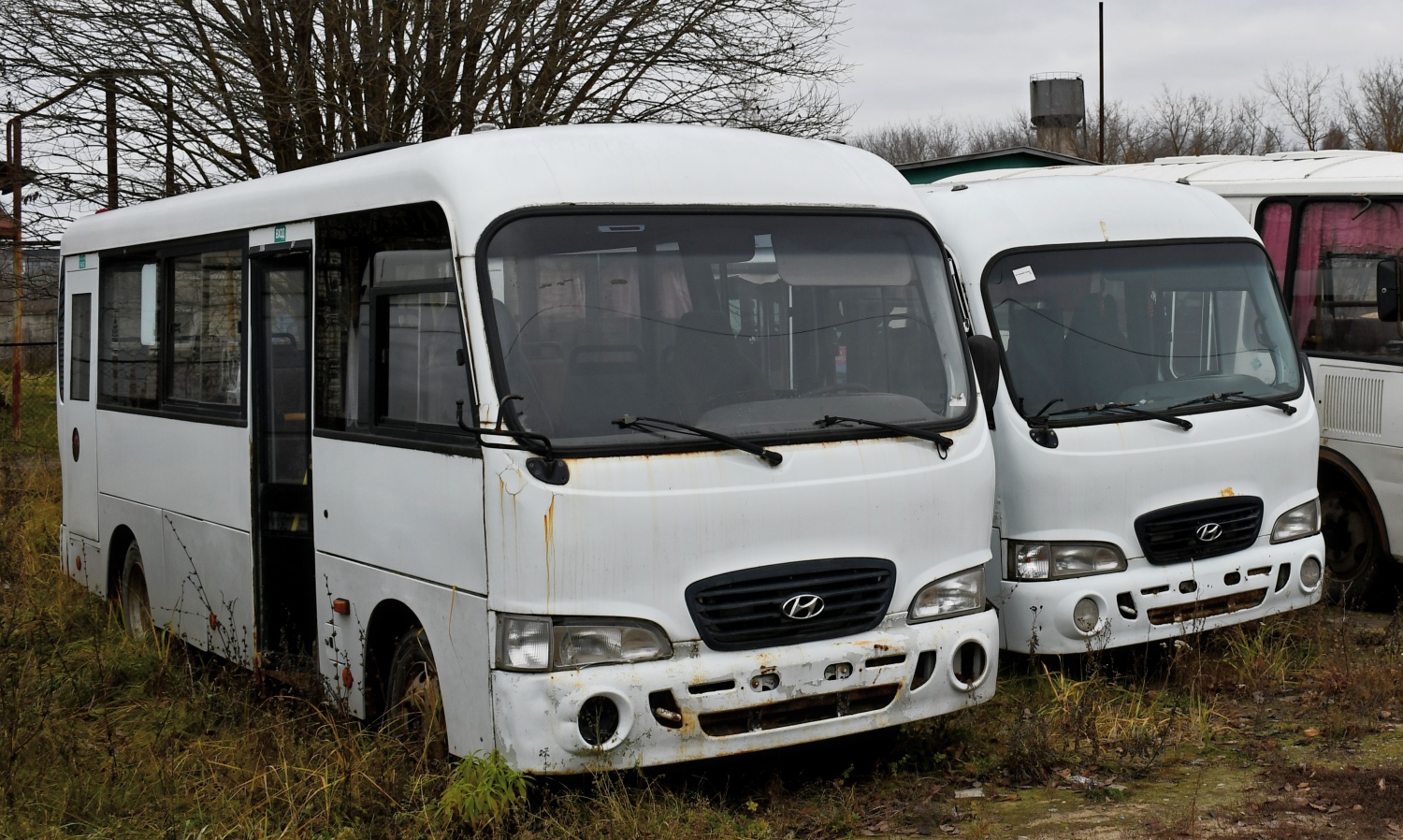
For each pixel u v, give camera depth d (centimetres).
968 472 588
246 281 730
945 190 823
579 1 1725
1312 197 980
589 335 534
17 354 2147
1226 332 802
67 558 1022
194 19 1628
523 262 533
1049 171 1206
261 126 1656
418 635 588
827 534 550
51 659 837
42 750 654
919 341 600
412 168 580
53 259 2005
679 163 579
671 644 522
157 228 855
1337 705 699
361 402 623
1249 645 782
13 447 2061
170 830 555
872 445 563
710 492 527
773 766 622
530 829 522
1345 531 967
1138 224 804
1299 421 790
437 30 1672
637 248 550
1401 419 916
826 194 602
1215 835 522
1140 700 707
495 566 517
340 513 637
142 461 872
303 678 688
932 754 632
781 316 570
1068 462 717
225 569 755
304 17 1625
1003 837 533
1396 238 926
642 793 538
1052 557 715
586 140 574
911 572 570
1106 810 559
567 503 507
